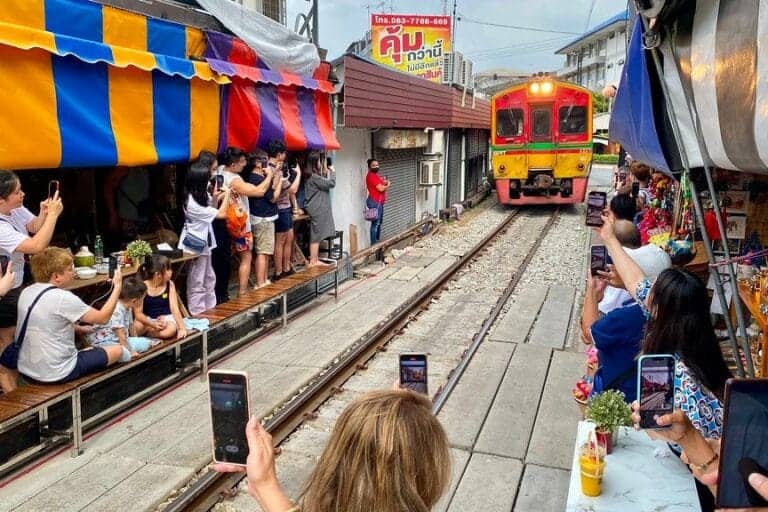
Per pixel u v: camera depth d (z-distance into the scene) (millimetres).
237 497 4293
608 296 4305
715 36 3104
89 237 7145
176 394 5758
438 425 1569
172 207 8266
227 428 1947
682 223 6246
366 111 11234
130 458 4641
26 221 5164
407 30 21875
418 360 2574
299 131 8883
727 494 1746
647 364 2338
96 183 7391
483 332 7699
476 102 22438
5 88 4719
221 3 7109
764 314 4238
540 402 5707
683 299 2613
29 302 4496
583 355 6949
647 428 2373
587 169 19125
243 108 7555
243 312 6707
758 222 5512
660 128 4805
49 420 4945
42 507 4023
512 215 19172
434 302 9352
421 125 14656
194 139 6793
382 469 1449
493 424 5270
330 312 8547
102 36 5551
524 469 4574
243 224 7387
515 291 10000
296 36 8508
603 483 2863
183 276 7656
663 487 2836
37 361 4523
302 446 5035
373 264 12000
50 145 5090
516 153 19297
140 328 5641
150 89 6109
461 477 4457
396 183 15062
